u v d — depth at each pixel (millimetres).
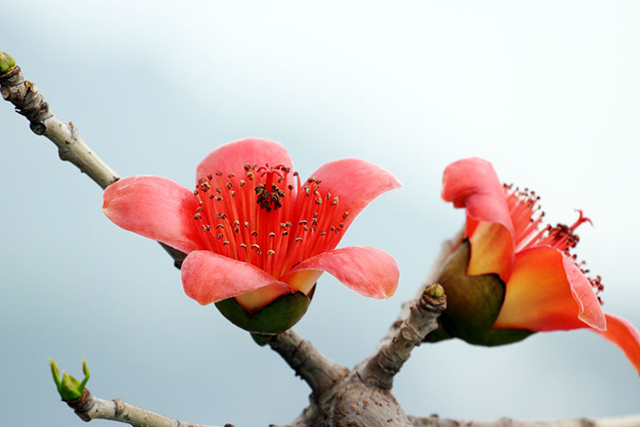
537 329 611
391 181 594
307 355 601
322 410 595
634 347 606
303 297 574
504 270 605
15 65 568
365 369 598
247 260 581
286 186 600
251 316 573
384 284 549
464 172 605
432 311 569
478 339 613
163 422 543
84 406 524
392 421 584
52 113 579
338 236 584
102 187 588
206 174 610
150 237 565
